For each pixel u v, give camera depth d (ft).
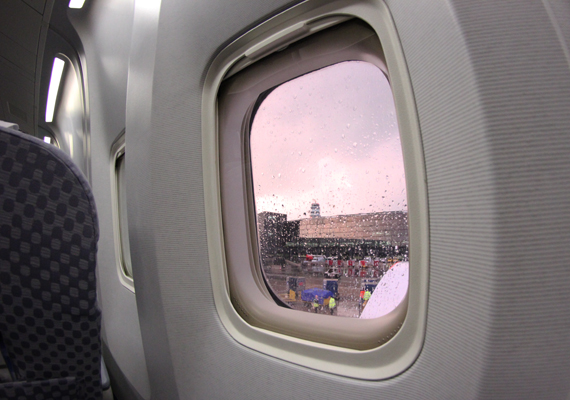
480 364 2.05
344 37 3.27
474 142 2.05
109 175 9.93
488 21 2.12
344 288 3.45
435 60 2.29
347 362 3.08
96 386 3.93
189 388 4.67
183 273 4.69
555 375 1.94
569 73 2.00
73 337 3.48
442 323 2.31
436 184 2.33
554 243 1.92
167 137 4.77
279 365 3.56
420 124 2.43
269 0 3.51
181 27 4.48
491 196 1.97
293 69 3.80
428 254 2.41
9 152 2.92
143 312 5.56
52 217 3.11
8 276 3.13
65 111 14.92
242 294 4.37
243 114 4.49
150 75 4.99
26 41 11.76
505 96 2.01
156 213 4.91
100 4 8.91
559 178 1.94
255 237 4.58
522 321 1.95
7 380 3.53
